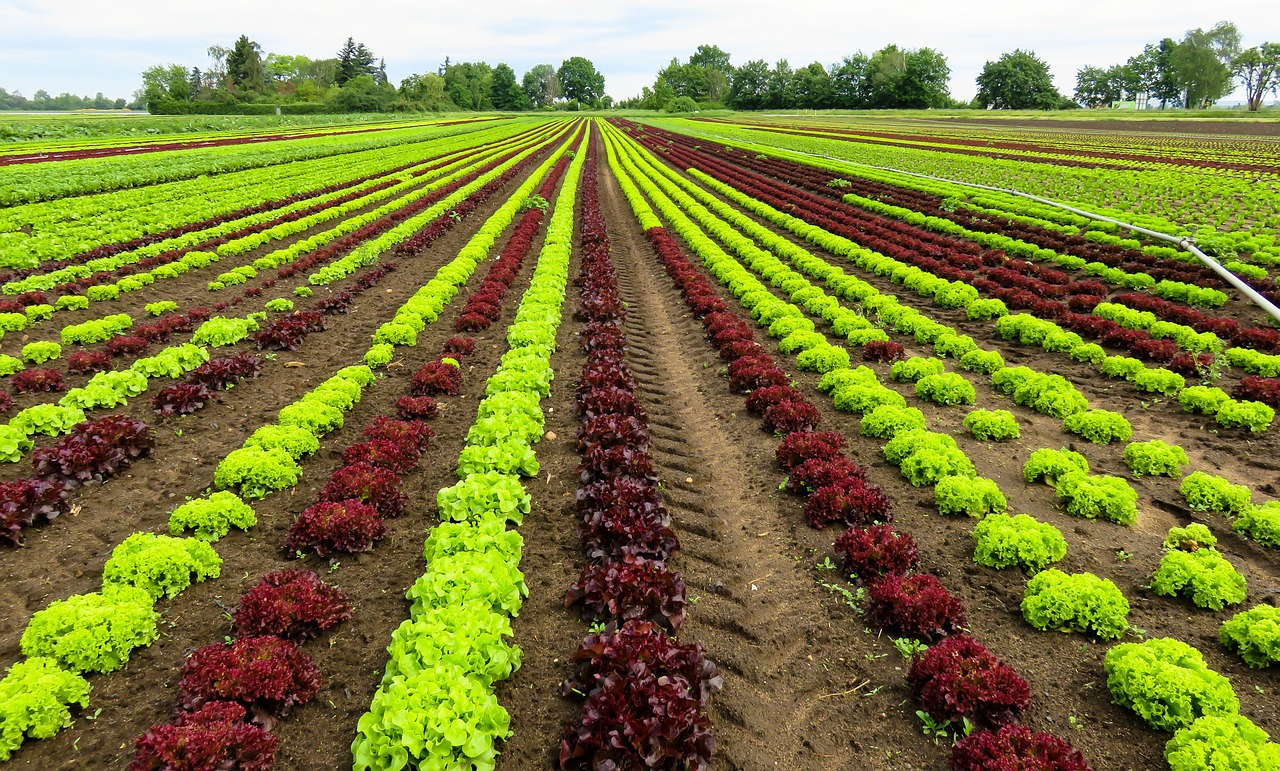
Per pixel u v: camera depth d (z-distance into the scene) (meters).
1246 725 6.19
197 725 6.38
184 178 48.69
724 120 151.62
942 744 6.71
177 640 8.02
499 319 20.77
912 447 11.57
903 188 45.56
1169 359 15.83
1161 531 9.83
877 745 6.75
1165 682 6.67
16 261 24.45
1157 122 109.44
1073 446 12.41
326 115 143.25
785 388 14.05
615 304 20.06
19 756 6.56
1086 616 7.82
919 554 9.40
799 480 10.86
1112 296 20.50
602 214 40.84
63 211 33.12
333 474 10.60
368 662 7.80
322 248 29.19
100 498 10.91
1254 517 9.45
